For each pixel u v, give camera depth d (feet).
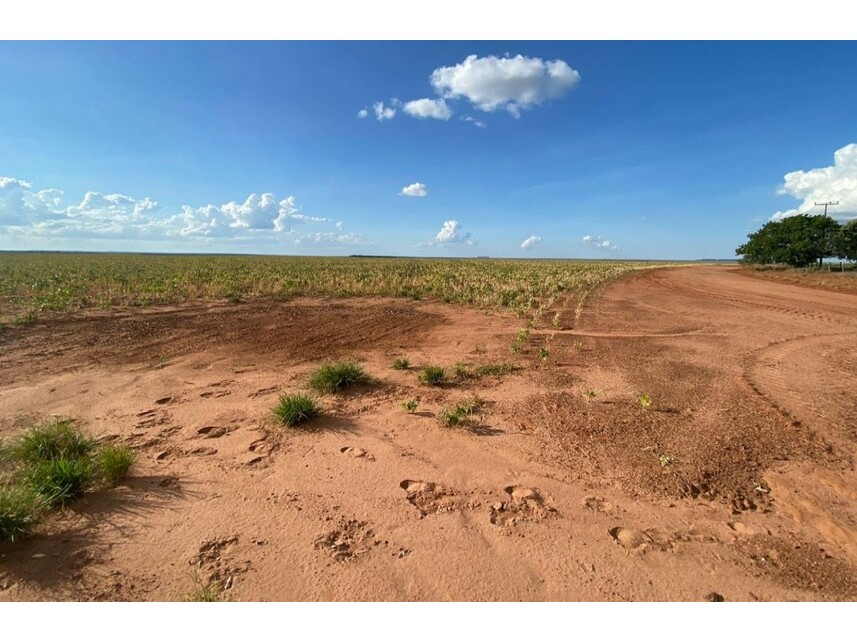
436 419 14.03
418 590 7.22
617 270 116.47
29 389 17.06
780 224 141.18
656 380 17.98
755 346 24.38
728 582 7.38
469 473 10.85
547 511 9.30
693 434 12.83
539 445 12.24
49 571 7.62
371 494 9.96
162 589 7.26
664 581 7.41
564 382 17.80
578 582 7.38
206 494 9.93
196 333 28.17
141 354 22.67
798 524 8.85
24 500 8.75
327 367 17.66
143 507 9.45
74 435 11.96
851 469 10.90
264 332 28.73
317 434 13.01
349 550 8.16
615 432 13.01
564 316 35.91
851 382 17.63
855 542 8.30
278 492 10.03
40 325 30.37
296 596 7.09
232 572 7.60
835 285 66.74
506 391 16.74
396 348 24.35
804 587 7.27
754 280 82.33
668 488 10.12
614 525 8.85
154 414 14.58
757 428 13.21
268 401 15.79
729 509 9.36
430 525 8.87
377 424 13.73
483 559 7.91
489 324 32.09
